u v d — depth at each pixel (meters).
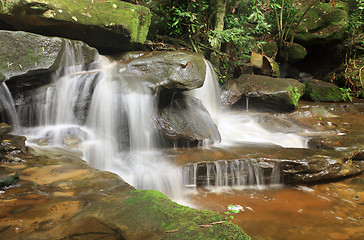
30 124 4.70
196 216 2.17
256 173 4.85
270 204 4.19
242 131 6.84
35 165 3.36
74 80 4.91
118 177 3.07
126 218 2.17
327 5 11.56
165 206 2.33
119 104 5.14
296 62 11.17
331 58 11.67
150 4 7.73
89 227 2.07
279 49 10.97
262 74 9.44
